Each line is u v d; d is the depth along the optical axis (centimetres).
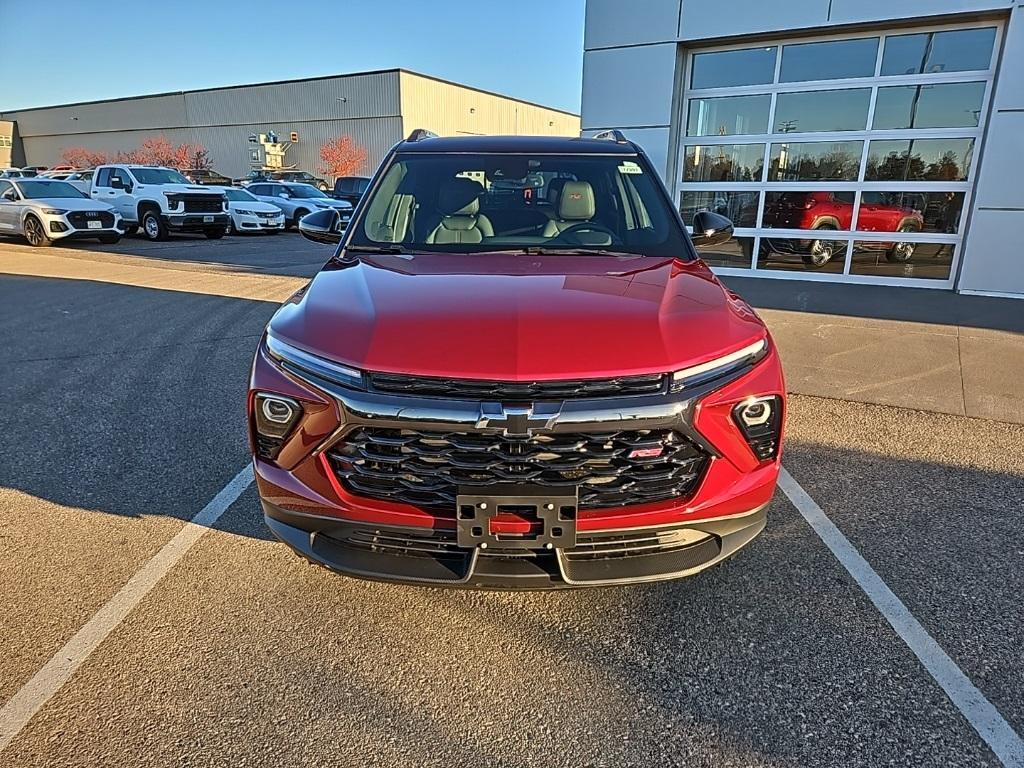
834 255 980
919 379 535
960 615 252
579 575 209
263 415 221
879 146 923
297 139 5269
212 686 218
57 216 1479
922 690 216
